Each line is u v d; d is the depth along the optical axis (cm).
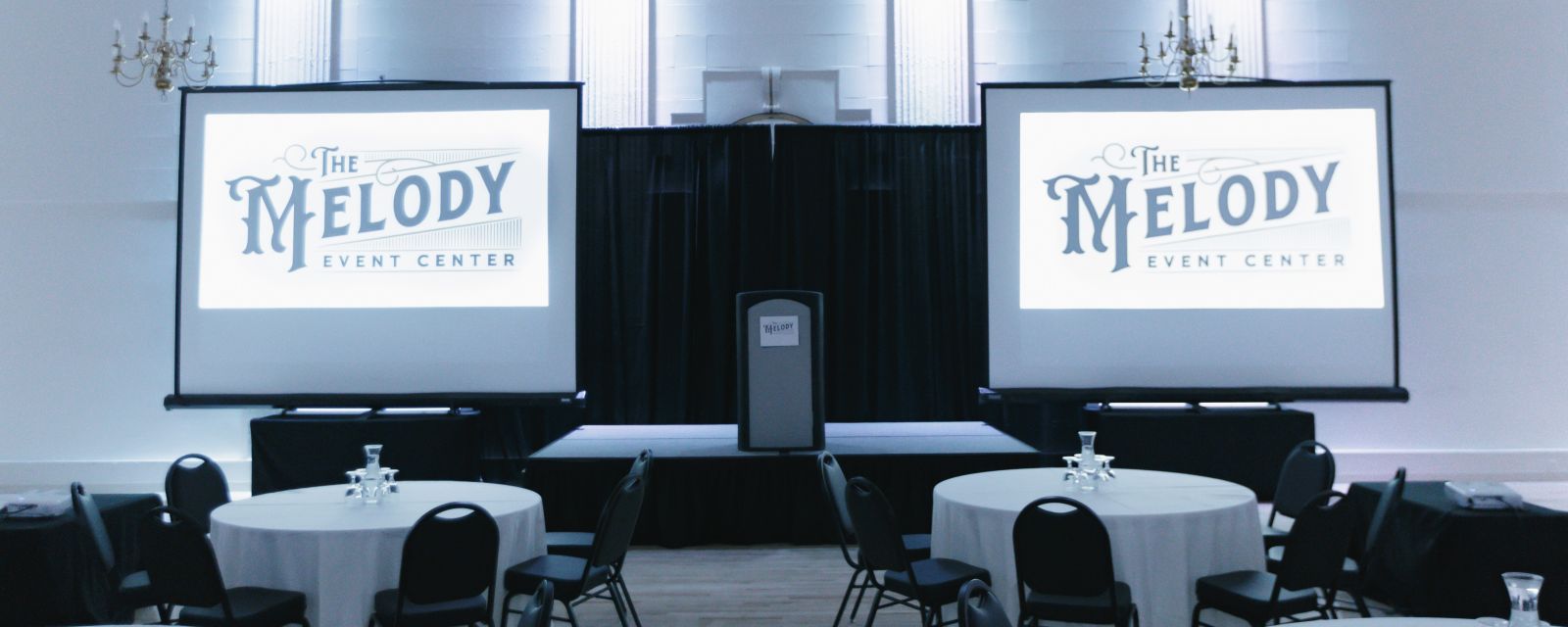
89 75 771
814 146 758
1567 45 767
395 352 690
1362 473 757
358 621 344
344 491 421
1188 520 354
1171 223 693
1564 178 766
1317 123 693
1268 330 689
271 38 769
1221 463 661
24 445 765
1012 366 691
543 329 686
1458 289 765
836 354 755
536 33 778
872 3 780
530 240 688
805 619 457
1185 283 690
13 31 773
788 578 529
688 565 557
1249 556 371
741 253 752
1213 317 689
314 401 682
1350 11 768
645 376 755
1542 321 764
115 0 770
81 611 406
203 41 770
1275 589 320
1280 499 475
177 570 313
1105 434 665
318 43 771
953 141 768
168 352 771
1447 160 766
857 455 578
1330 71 767
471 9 778
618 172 763
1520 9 769
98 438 766
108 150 771
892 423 737
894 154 764
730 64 780
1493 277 765
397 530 351
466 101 693
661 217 759
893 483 579
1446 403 763
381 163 695
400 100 695
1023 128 695
